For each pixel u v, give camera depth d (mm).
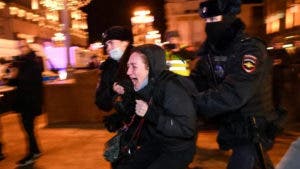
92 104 9148
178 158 2723
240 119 2488
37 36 32969
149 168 2752
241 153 2512
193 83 2740
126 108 3232
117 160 3213
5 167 5953
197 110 2600
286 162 1611
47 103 9188
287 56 7559
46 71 25547
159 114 2654
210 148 6129
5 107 11039
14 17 27406
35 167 5832
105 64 3682
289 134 6504
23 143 7672
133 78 2816
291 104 7203
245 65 2373
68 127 8758
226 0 2465
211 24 2551
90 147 6895
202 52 2736
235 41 2463
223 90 2412
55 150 6758
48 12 35938
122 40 3467
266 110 2535
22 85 5969
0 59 10945
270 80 2584
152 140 3043
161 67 2752
